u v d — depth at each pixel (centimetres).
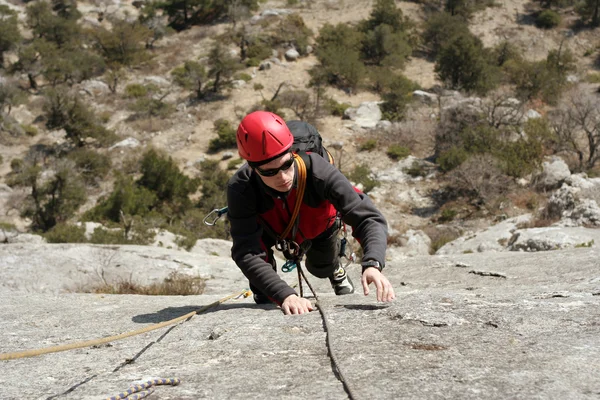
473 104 4472
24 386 207
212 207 3900
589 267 504
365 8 7325
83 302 445
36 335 310
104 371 220
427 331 226
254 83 5803
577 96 4144
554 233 1224
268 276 276
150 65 6372
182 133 5128
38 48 6253
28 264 955
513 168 3700
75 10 7481
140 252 1010
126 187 3888
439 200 3788
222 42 6656
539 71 5709
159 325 256
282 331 249
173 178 4131
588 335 205
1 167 4825
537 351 192
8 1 7819
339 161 4353
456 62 5600
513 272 554
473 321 237
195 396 175
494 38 6919
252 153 253
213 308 344
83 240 2503
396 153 4478
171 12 7275
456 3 7200
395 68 6178
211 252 2014
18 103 5469
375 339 223
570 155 4197
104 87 5925
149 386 186
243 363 210
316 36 6738
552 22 7012
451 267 666
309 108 5253
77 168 4516
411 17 7288
